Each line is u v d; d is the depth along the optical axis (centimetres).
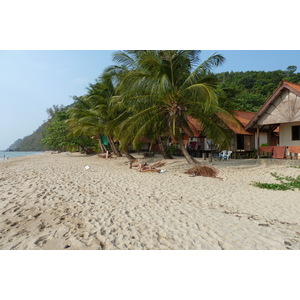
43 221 516
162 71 1141
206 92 1036
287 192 799
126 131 1326
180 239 427
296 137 1436
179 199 696
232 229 474
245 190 827
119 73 1459
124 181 978
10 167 1644
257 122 1519
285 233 458
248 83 6106
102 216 544
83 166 1598
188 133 1984
